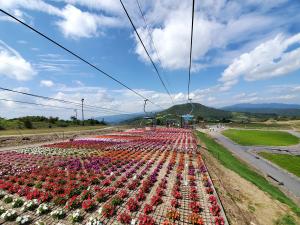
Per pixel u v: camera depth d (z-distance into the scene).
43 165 19.77
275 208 13.94
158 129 79.75
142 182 14.69
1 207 10.40
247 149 52.41
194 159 23.17
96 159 22.25
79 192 12.46
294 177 28.89
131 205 10.38
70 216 9.64
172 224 9.05
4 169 18.11
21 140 38.97
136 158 22.83
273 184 25.28
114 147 31.36
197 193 12.91
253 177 24.75
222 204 11.57
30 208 10.36
